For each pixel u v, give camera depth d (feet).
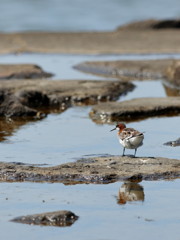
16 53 106.93
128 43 110.52
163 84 83.30
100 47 108.58
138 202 38.65
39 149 50.98
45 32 120.57
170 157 48.26
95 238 33.40
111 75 90.68
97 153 49.57
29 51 107.76
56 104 71.41
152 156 48.47
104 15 145.59
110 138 54.65
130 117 63.26
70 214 36.14
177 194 40.01
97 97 73.31
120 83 79.05
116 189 41.09
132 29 127.44
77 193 40.37
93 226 34.99
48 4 154.30
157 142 52.90
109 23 138.00
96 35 116.37
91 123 61.00
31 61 99.76
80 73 90.79
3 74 86.99
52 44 111.55
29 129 58.65
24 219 35.76
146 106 64.85
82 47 108.99
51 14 143.64
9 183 42.52
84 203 38.55
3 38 115.44
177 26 127.75
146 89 79.51
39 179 43.19
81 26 134.10
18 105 65.10
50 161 47.29
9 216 36.45
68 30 129.90
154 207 37.76
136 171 43.88
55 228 34.71
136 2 162.09
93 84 77.77
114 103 66.64
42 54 106.01
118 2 159.74
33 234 33.96
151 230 34.35
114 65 91.97
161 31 119.14
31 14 143.54
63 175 43.37
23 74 87.35
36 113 65.46
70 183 42.50
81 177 43.09
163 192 40.40
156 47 107.45
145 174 43.39
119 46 108.78
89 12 148.36
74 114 65.98
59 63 98.32
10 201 38.99
